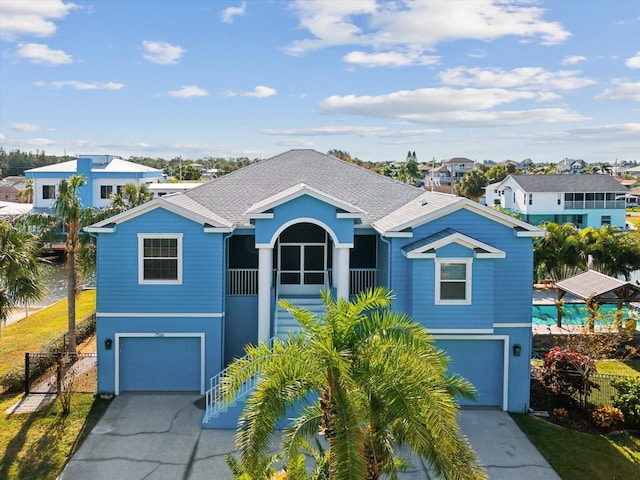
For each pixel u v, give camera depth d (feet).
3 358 83.41
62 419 63.31
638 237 149.59
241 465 35.04
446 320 66.03
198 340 71.56
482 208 67.26
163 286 70.18
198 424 62.95
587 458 56.24
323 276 82.38
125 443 58.29
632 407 61.87
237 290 76.02
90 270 86.89
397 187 88.48
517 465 54.95
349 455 31.27
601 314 78.43
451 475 31.55
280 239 82.02
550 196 245.86
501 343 69.10
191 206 74.43
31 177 191.11
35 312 115.14
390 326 36.14
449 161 550.36
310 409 39.40
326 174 91.35
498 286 68.39
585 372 66.13
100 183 193.67
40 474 51.88
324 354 33.83
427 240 66.85
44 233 85.30
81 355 81.30
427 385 33.35
